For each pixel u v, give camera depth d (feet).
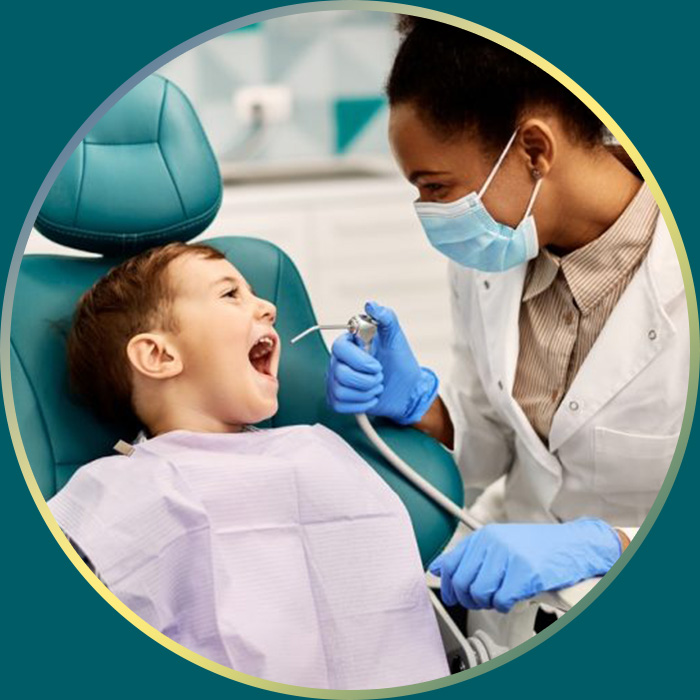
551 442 5.49
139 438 5.08
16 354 5.04
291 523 4.83
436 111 4.59
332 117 10.54
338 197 9.59
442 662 4.79
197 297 5.09
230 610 4.53
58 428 5.08
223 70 10.23
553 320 5.48
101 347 5.09
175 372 5.06
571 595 4.43
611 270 5.20
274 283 5.58
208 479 4.75
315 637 4.66
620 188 5.01
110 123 5.17
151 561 4.56
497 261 5.04
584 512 5.82
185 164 5.26
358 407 5.23
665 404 5.18
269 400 5.14
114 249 5.29
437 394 5.86
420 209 4.96
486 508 6.52
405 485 5.24
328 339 9.82
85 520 4.63
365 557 4.86
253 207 9.41
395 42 4.83
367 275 9.80
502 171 4.75
